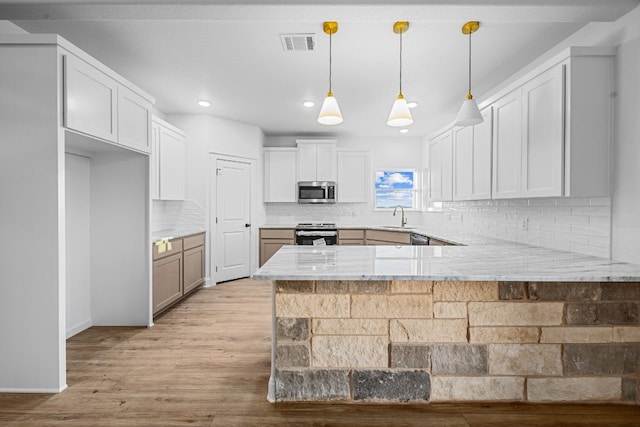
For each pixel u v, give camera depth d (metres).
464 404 1.85
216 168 4.77
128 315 3.17
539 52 2.75
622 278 1.61
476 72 3.15
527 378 1.85
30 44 2.01
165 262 3.50
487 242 3.08
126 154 3.14
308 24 2.35
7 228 2.03
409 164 5.98
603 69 2.04
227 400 1.93
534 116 2.32
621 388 1.85
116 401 1.93
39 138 2.03
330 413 1.79
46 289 2.03
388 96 3.80
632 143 1.94
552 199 2.56
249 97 3.89
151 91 3.70
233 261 5.05
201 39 2.57
